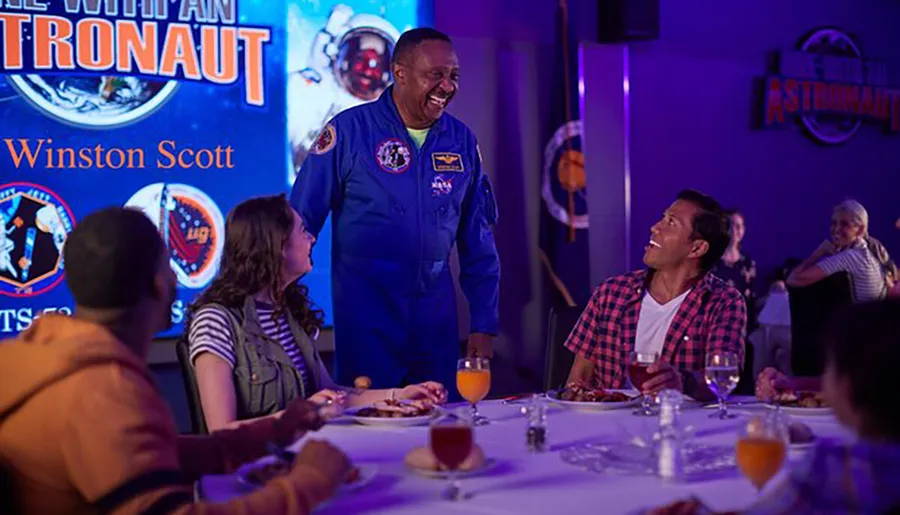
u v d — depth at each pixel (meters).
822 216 7.00
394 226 3.76
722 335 3.03
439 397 2.74
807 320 5.49
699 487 1.78
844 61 7.02
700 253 3.08
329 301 5.39
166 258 1.74
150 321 1.72
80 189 4.98
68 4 4.90
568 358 3.42
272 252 2.70
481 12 5.66
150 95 5.06
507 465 1.97
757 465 1.65
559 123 5.71
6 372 1.58
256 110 5.25
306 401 2.12
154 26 5.05
